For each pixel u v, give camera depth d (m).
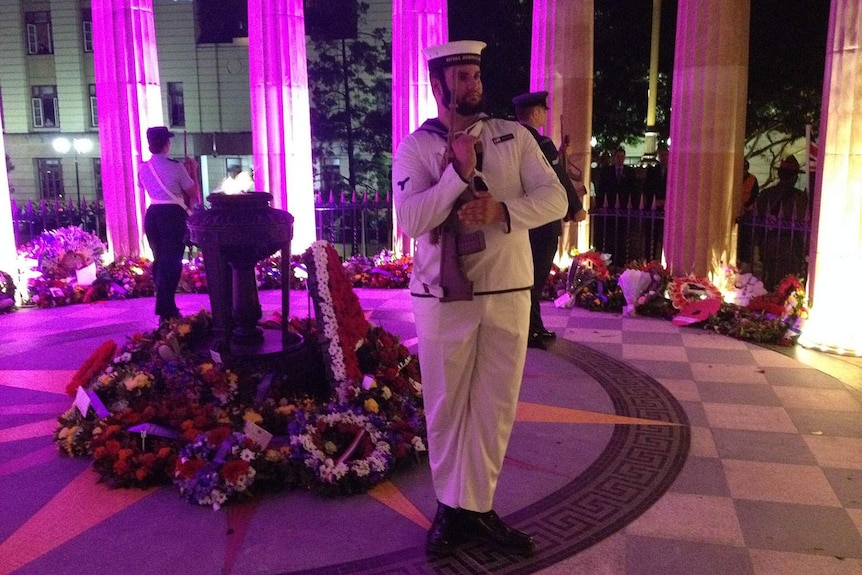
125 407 4.61
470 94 3.06
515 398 3.28
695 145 8.19
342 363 4.72
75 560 3.37
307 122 10.25
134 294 9.45
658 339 7.12
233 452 3.96
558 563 3.31
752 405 5.31
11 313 8.45
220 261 4.96
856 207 6.43
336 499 3.92
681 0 8.30
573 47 9.09
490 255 3.12
